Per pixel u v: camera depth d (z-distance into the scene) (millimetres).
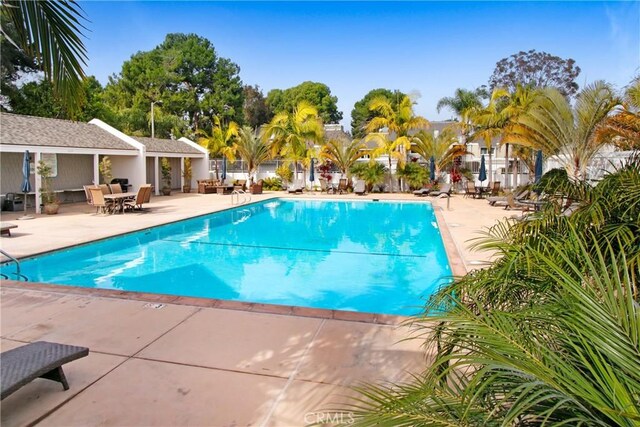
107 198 14312
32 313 4570
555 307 1609
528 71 37250
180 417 2672
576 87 36375
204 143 28547
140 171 20219
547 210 2592
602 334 1366
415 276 7934
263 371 3271
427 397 1519
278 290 7125
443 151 23594
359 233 12531
